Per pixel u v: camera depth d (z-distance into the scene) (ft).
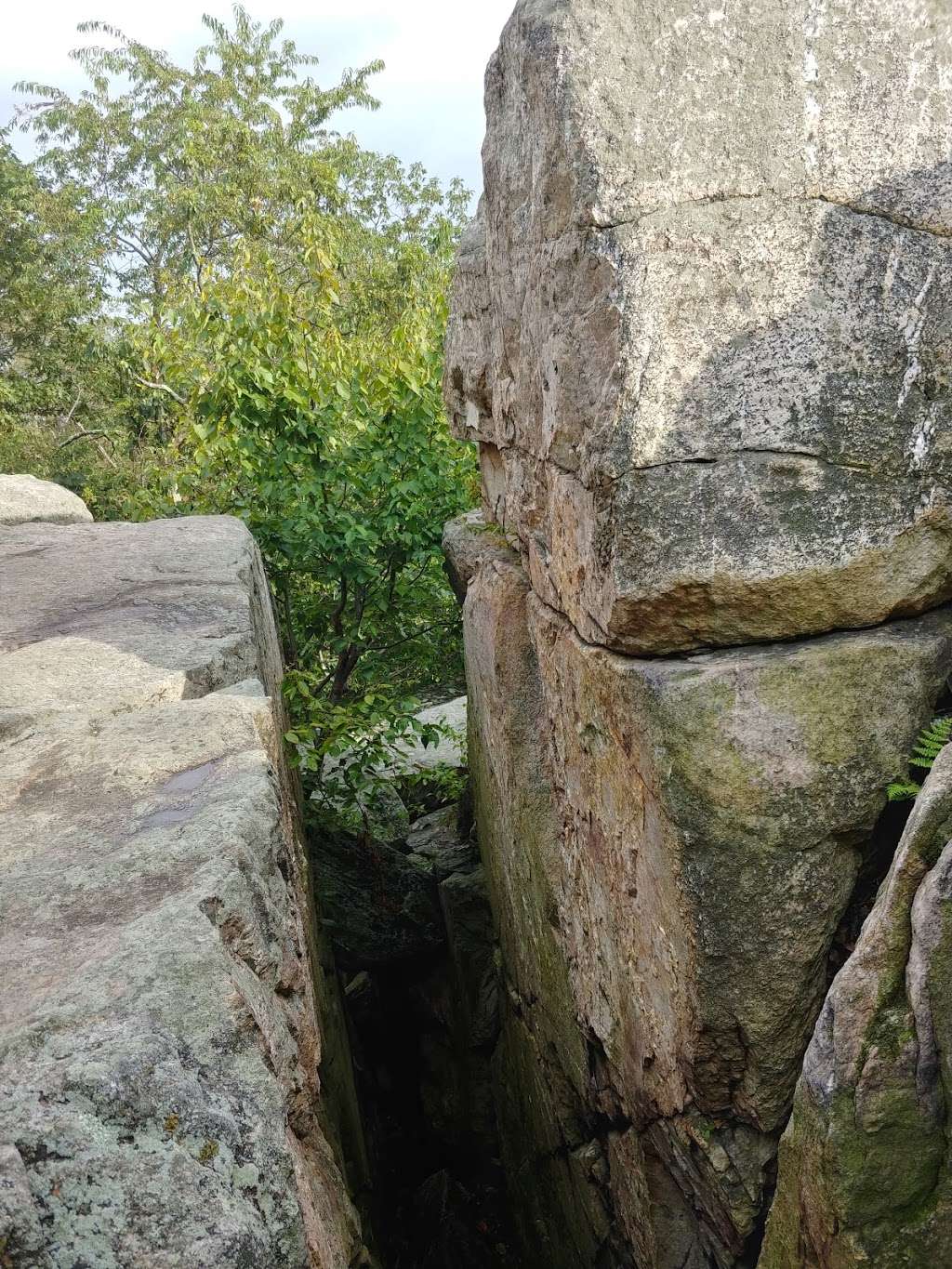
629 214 8.00
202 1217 4.52
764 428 8.01
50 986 5.25
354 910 17.57
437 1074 17.69
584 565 9.31
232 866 6.34
